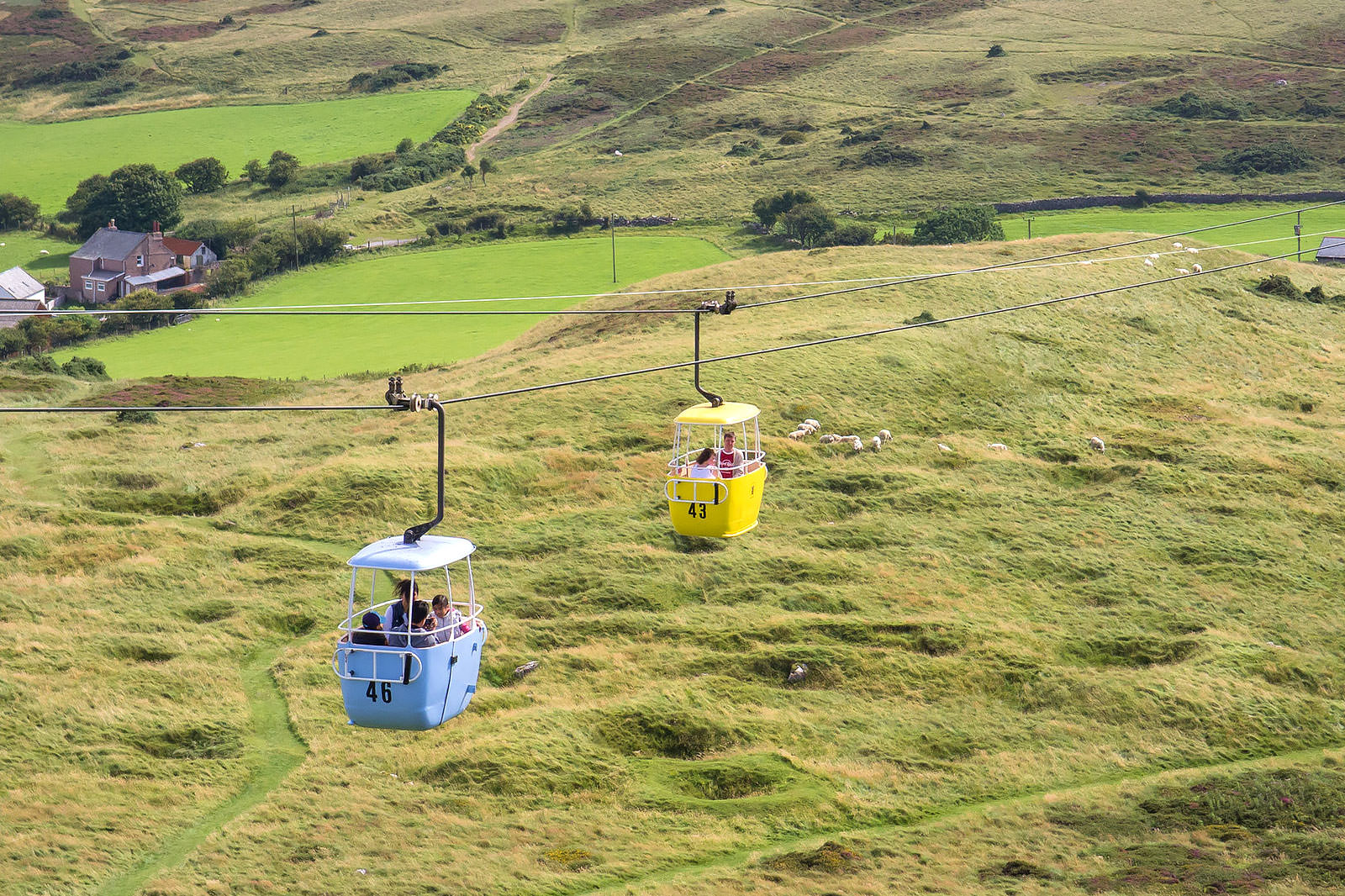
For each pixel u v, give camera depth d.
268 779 35.34
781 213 156.75
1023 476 61.50
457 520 54.56
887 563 50.75
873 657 42.72
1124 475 62.31
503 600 46.94
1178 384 80.06
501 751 36.16
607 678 41.31
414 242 165.12
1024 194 170.50
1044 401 72.88
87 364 96.00
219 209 188.62
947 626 45.06
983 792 35.22
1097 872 29.72
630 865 30.34
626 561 50.28
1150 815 33.34
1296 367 86.56
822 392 68.88
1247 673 42.41
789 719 38.91
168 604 46.91
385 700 20.39
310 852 30.59
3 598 45.97
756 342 75.94
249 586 48.78
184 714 38.78
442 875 29.52
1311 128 191.62
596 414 65.75
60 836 30.97
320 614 46.41
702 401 66.88
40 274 158.88
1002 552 52.38
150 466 62.81
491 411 67.50
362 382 88.38
